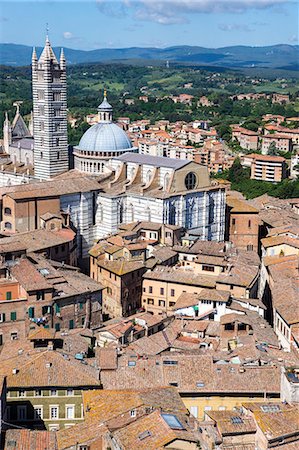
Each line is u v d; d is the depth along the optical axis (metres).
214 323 161.62
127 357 136.50
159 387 124.12
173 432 100.44
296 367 126.38
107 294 189.50
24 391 126.19
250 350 140.00
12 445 106.81
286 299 164.25
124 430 103.12
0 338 153.38
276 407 111.31
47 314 157.62
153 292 190.75
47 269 169.25
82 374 128.50
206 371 131.12
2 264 161.12
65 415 127.50
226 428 104.75
